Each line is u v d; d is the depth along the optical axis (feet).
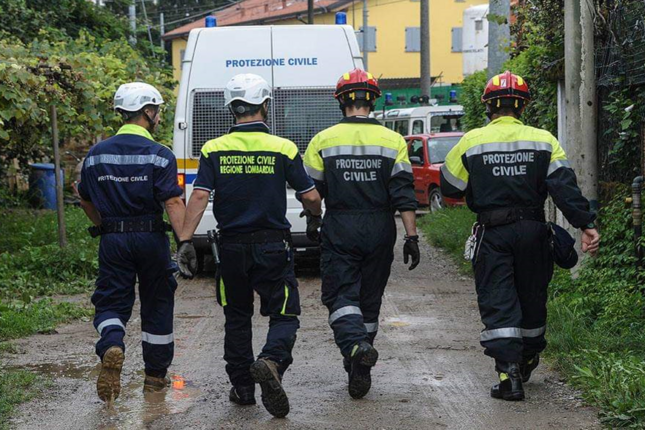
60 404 22.09
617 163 35.04
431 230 57.21
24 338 29.89
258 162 21.20
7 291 37.45
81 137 62.23
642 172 31.99
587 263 32.99
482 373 24.64
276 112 41.32
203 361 26.58
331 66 41.55
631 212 31.96
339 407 21.63
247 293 21.61
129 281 22.04
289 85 41.32
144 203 21.84
